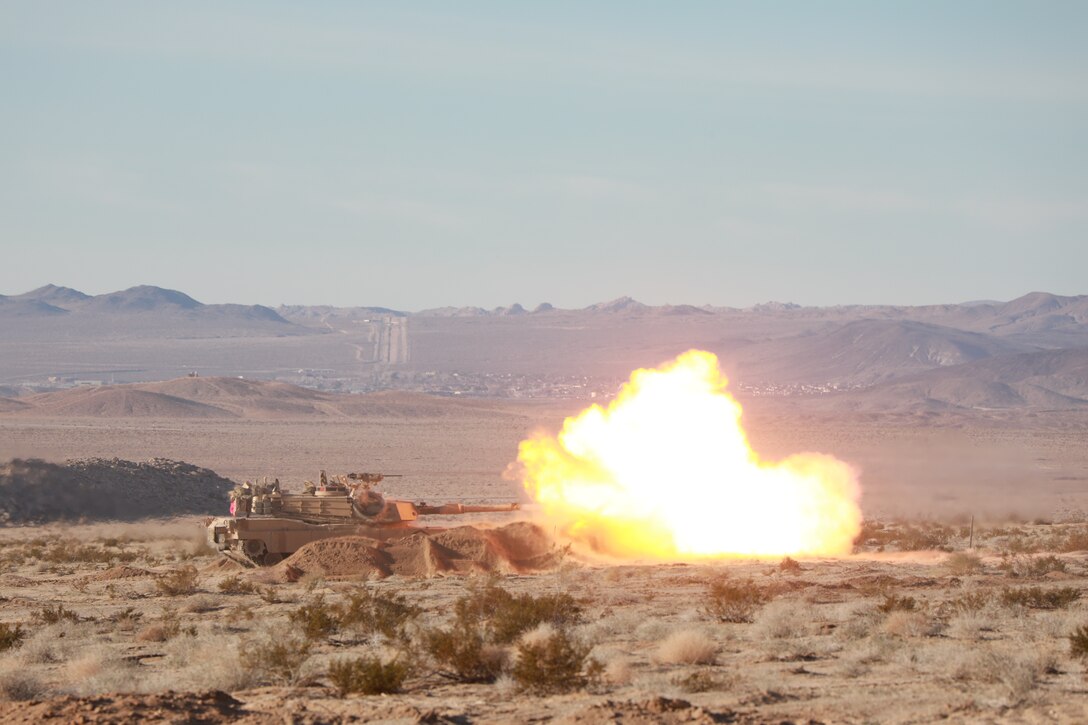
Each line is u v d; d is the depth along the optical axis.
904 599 80.00
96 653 63.41
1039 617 75.50
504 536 130.75
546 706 48.53
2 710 44.16
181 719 42.84
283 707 46.28
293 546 132.38
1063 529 186.25
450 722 44.62
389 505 137.62
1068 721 43.97
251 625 79.88
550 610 74.25
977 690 51.31
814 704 48.12
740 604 80.56
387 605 77.56
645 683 53.41
